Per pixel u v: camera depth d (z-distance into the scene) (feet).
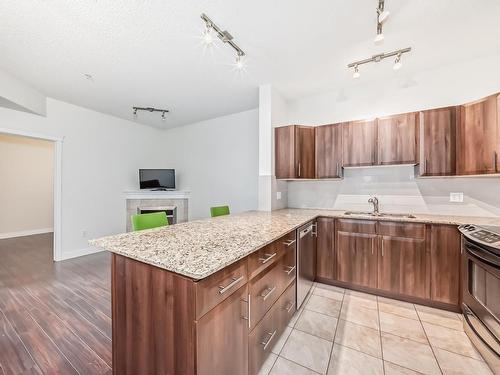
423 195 8.82
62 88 10.35
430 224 7.18
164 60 7.95
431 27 6.27
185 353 3.21
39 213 18.60
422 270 7.30
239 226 6.33
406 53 7.55
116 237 4.99
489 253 4.91
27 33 6.51
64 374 4.71
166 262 3.39
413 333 6.00
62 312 6.99
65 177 12.19
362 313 6.94
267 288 4.96
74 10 5.62
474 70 8.03
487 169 6.63
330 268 8.73
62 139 12.01
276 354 5.26
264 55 7.61
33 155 18.28
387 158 8.49
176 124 16.25
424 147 7.92
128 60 7.95
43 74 9.02
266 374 4.71
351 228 8.36
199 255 3.72
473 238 5.44
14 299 7.79
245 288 4.13
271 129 9.90
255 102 12.09
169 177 15.98
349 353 5.31
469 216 7.99
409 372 4.76
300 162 9.75
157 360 3.59
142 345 3.81
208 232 5.51
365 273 8.15
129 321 4.03
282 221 7.22
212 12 5.69
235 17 5.86
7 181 17.07
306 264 7.73
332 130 9.59
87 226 13.12
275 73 8.88
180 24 6.15
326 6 5.50
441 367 4.89
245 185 13.73
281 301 5.72
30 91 10.25
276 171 10.11
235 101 11.94
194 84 9.87
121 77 9.24
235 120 14.02
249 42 6.91
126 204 15.08
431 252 7.17
